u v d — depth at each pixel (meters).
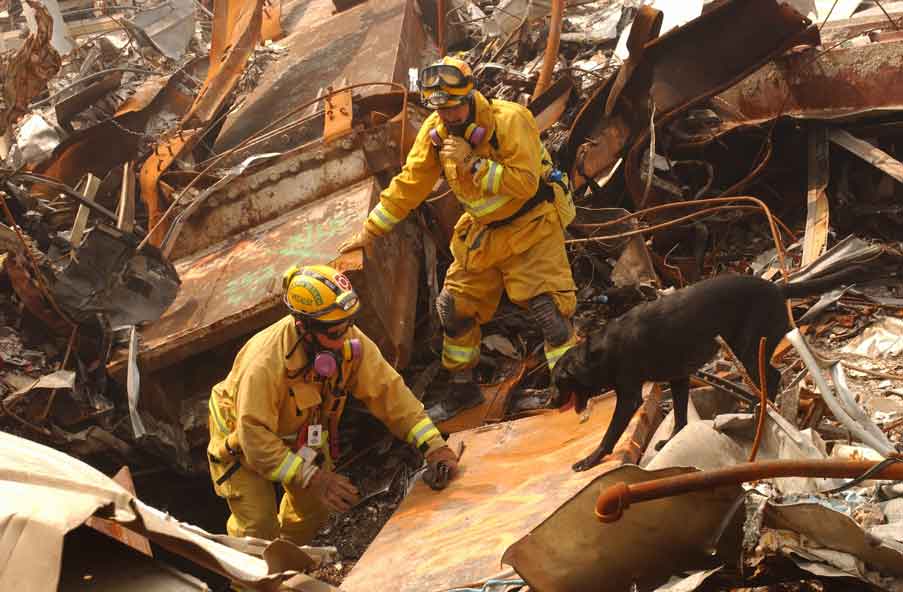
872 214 6.26
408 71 6.99
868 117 6.42
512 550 2.76
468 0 9.27
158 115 7.02
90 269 5.09
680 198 6.34
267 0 8.80
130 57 9.38
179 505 5.50
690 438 3.56
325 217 5.50
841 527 2.79
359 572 3.57
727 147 6.70
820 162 6.32
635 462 3.70
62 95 8.04
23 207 5.61
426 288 6.11
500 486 3.87
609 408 4.12
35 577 1.79
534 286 4.58
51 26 5.27
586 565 2.80
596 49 8.37
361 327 5.02
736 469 2.44
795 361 5.06
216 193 5.83
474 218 4.56
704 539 2.84
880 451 3.33
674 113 6.33
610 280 6.25
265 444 3.92
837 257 4.19
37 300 5.07
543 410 5.22
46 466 2.16
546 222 4.54
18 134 7.25
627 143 6.38
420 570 3.38
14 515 1.86
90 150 6.40
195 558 2.09
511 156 4.28
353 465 5.53
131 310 5.21
